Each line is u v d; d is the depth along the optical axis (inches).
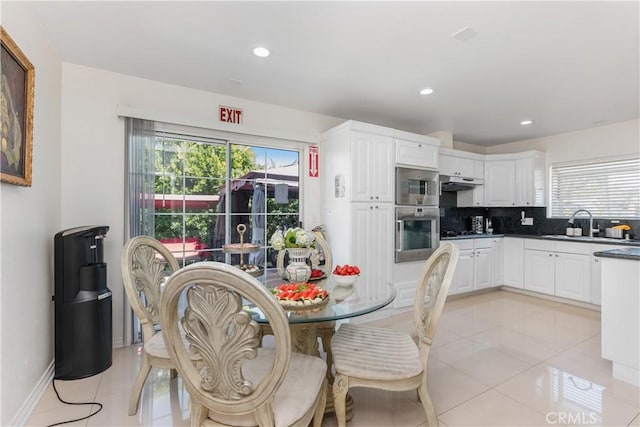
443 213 193.8
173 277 39.1
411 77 105.6
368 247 129.9
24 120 66.7
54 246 83.0
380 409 72.7
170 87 112.2
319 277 85.7
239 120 125.0
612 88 114.4
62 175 95.6
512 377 85.9
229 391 41.9
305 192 140.8
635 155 151.2
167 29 79.4
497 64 96.5
